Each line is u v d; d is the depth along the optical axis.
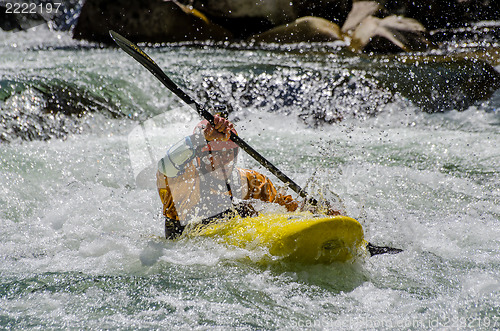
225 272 7.66
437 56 22.31
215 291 7.17
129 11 27.70
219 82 19.30
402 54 23.14
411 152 14.52
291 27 26.62
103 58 23.48
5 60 22.77
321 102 18.30
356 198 11.35
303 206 9.22
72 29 30.36
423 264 8.13
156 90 18.52
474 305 6.87
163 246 8.53
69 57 23.84
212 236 8.24
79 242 9.02
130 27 27.70
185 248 8.36
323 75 19.33
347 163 13.76
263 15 28.14
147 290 7.23
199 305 6.83
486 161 13.59
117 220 9.88
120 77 19.05
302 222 7.50
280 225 7.71
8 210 10.59
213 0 28.42
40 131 15.84
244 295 7.07
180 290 7.21
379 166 13.45
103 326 6.37
